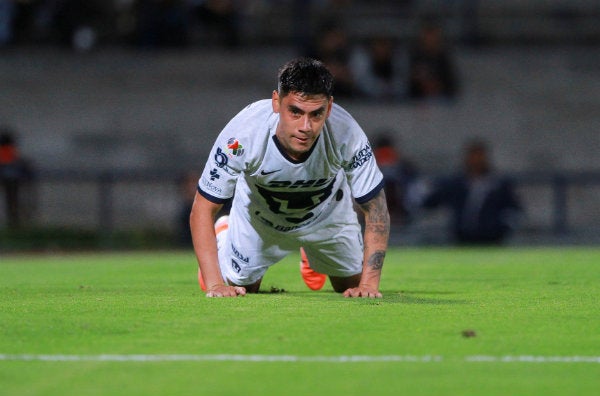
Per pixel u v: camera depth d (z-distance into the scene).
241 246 27.12
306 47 79.69
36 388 13.92
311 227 26.22
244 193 26.23
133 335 18.30
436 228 62.22
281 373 14.91
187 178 63.44
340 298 24.45
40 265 47.03
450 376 14.76
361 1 90.00
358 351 16.64
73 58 87.62
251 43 90.00
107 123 79.75
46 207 66.88
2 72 85.12
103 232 62.50
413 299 24.62
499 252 56.28
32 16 88.38
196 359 15.95
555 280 34.22
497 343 17.44
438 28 81.94
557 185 63.22
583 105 83.88
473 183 61.47
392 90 81.12
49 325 19.50
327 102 22.20
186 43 89.69
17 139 77.19
